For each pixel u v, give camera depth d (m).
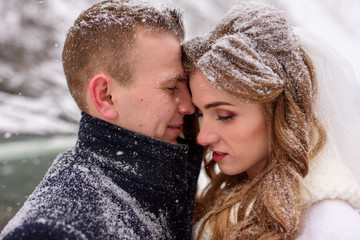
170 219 1.34
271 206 1.18
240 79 1.16
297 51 1.26
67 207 1.08
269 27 1.24
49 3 13.11
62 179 1.20
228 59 1.19
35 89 12.25
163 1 1.45
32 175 5.99
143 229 1.20
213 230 1.37
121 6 1.35
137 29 1.32
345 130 1.46
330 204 1.15
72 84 1.42
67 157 1.35
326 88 1.43
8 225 1.10
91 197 1.15
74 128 10.45
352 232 1.07
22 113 10.58
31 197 1.19
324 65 1.43
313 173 1.25
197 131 1.63
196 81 1.29
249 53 1.18
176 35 1.43
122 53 1.31
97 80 1.32
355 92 1.50
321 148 1.29
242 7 1.34
